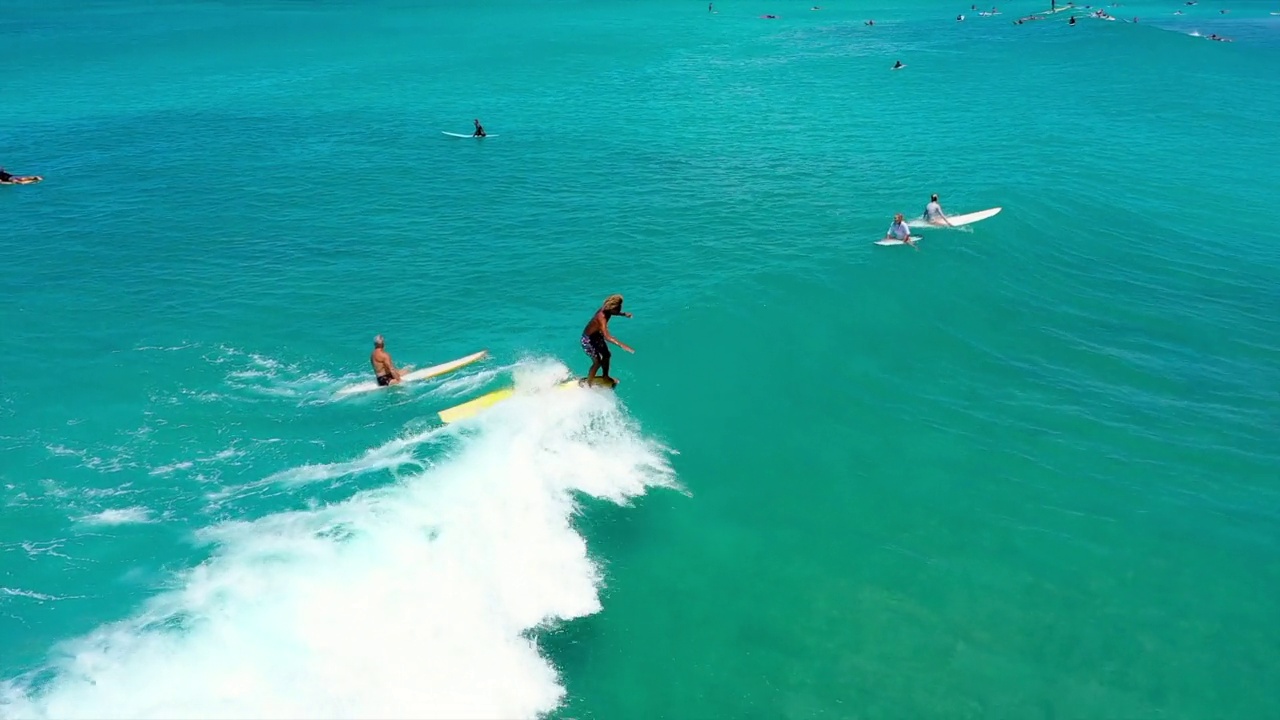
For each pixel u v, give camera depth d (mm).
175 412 16391
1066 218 28234
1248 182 32625
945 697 10133
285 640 10078
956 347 19484
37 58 71562
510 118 47531
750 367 17953
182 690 9422
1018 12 102438
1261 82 52688
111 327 20672
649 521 13164
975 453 15367
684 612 11367
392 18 105125
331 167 37281
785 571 12242
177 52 75188
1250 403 17312
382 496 12945
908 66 62719
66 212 30750
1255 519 13523
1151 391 17812
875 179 33156
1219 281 23734
